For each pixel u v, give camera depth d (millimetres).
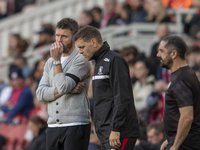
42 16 43656
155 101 24781
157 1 36531
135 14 37844
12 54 39312
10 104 31234
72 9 43031
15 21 44156
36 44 38844
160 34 33062
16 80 31109
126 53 29797
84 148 15430
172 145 14344
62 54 15750
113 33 36844
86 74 15484
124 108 14055
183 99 13828
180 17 36594
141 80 28016
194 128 14211
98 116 14656
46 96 15305
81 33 14750
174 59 14414
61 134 15195
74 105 15133
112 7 39531
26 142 29375
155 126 20750
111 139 14117
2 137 30141
